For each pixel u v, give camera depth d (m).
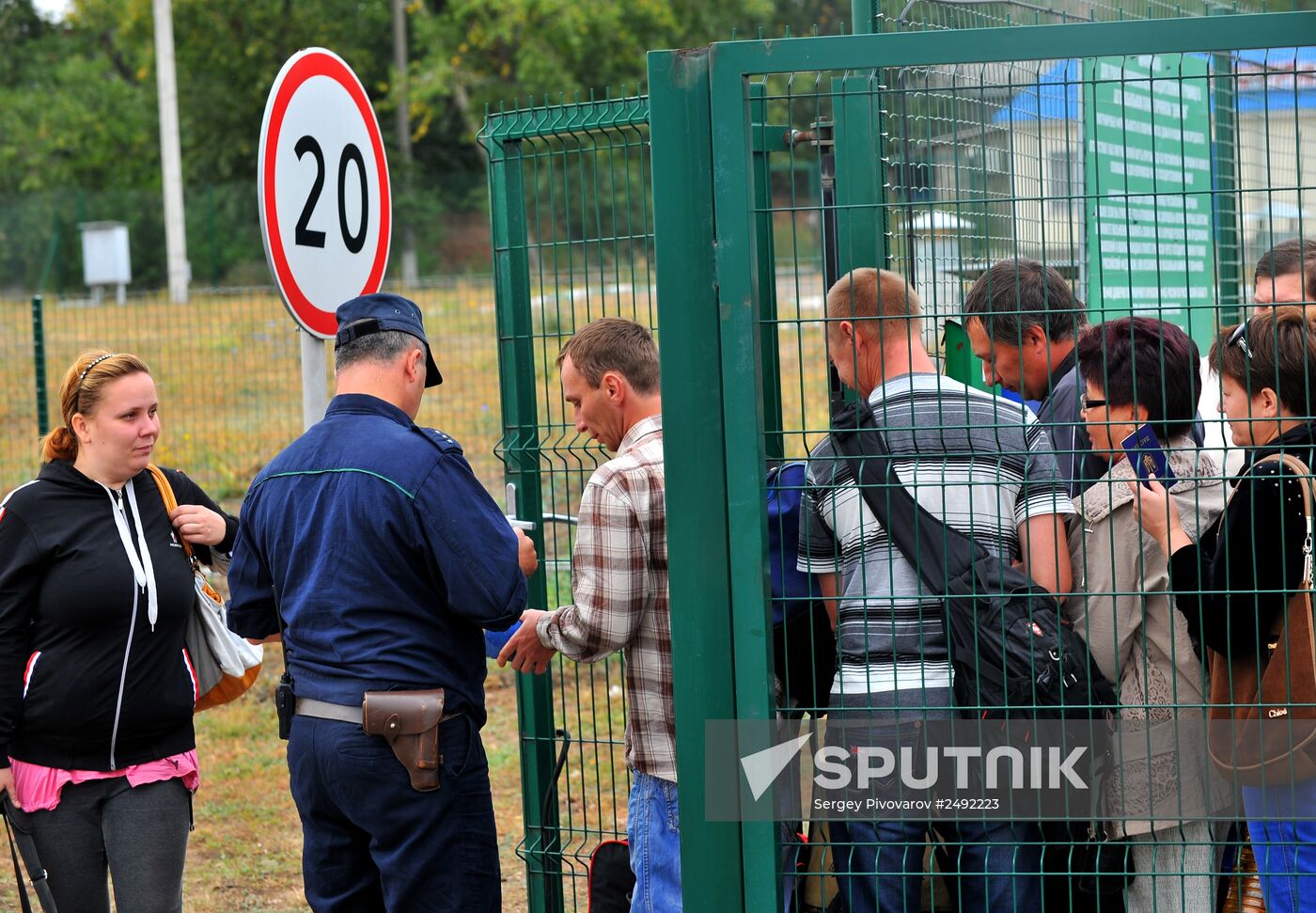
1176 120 10.03
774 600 5.88
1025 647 5.58
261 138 7.06
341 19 80.62
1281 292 7.07
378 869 6.30
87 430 6.66
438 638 6.15
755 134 6.97
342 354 6.48
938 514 5.79
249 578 6.48
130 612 6.60
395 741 5.96
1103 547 5.91
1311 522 5.31
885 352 6.09
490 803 6.36
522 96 71.38
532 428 7.44
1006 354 6.93
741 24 73.50
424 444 6.17
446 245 74.50
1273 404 5.62
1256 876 5.82
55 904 6.70
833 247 7.38
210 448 22.33
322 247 7.50
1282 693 5.38
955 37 5.19
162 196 70.06
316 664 6.10
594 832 7.61
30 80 91.31
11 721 6.52
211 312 30.14
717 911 5.57
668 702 6.22
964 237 8.18
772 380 6.86
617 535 6.12
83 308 31.56
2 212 68.75
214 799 11.30
